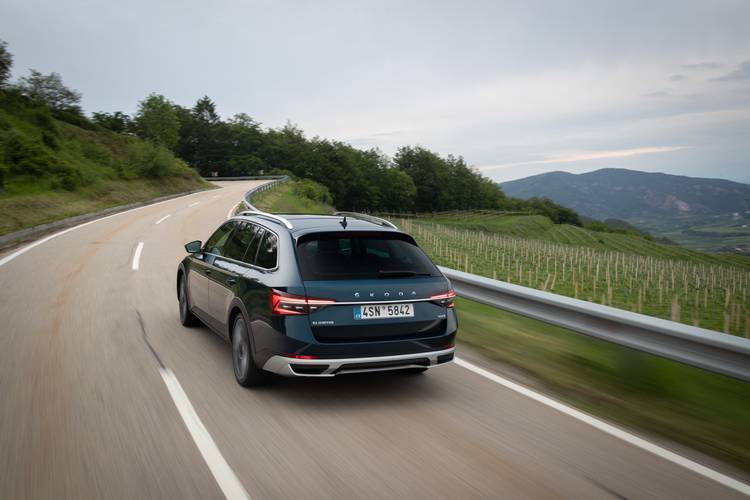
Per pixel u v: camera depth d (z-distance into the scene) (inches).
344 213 238.2
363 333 171.0
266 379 185.3
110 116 4074.8
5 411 162.1
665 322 197.5
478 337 268.1
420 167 6279.5
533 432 156.9
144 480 122.3
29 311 300.5
